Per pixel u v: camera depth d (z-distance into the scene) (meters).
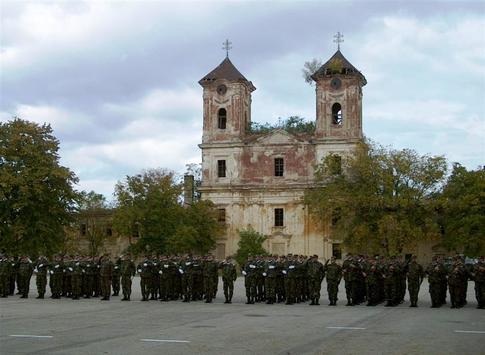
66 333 19.48
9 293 37.91
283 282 34.06
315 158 82.19
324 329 20.73
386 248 69.81
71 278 35.22
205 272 32.94
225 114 86.12
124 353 15.62
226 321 23.20
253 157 84.62
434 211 72.88
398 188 71.75
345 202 70.62
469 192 72.25
